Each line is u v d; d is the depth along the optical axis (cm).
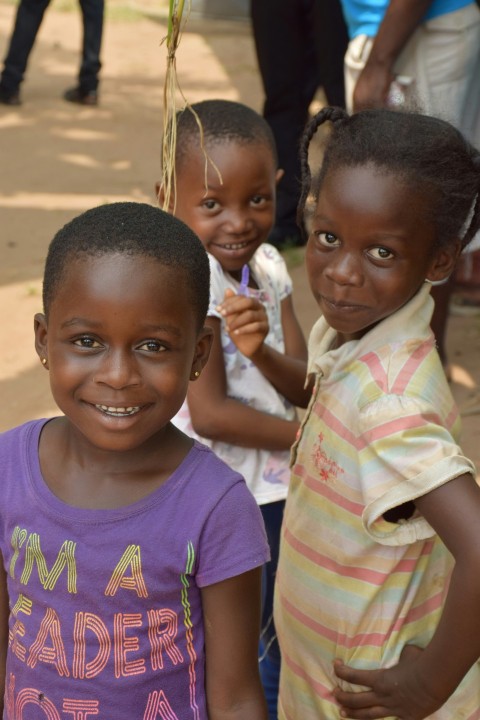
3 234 698
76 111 1022
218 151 279
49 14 1423
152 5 1515
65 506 192
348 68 476
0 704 212
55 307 187
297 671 242
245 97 1088
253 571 195
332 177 215
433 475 200
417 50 446
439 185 212
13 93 1018
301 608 235
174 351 186
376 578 220
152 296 181
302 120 666
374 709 224
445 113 422
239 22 1404
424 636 228
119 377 181
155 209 197
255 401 292
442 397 216
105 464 194
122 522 190
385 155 211
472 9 439
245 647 199
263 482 293
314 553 230
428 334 222
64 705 192
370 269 215
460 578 197
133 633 190
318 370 228
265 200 289
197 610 196
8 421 476
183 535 189
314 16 630
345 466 219
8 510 195
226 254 288
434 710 215
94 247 183
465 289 584
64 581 190
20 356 537
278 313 313
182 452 197
